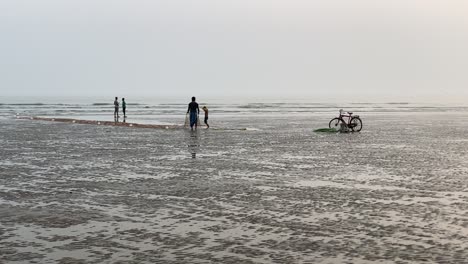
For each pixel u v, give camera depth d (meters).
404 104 145.75
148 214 11.66
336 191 14.74
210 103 154.88
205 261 8.14
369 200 13.39
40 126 45.66
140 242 9.27
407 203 12.98
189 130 41.44
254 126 47.25
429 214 11.68
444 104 145.88
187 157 23.28
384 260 8.18
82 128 43.28
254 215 11.59
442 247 8.93
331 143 30.48
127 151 25.81
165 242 9.27
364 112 86.25
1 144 29.36
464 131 41.31
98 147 27.80
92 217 11.32
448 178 17.19
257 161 21.86
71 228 10.30
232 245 9.09
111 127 44.81
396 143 30.62
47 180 16.66
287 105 131.50
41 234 9.80
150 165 20.50
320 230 10.20
